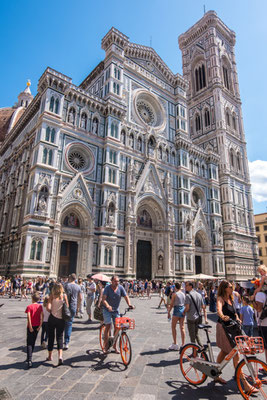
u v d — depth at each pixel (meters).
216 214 57.00
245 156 72.00
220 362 7.59
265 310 7.56
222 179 63.28
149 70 53.56
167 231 45.59
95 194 37.56
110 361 9.06
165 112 53.94
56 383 7.25
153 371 8.30
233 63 80.12
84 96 39.97
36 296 9.05
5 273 36.97
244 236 62.94
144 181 44.56
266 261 84.88
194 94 77.00
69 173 35.81
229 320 7.56
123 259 39.03
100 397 6.51
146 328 14.91
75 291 11.04
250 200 68.50
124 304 26.06
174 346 10.61
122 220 40.41
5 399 6.25
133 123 46.66
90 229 35.78
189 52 81.81
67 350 10.18
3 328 13.52
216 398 6.65
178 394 6.81
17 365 8.52
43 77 36.50
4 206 47.94
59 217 32.94
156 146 48.66
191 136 74.44
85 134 38.94
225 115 70.69
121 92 44.66
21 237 31.61
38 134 34.34
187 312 10.07
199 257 54.19
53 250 31.38
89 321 16.08
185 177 52.34
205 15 78.19
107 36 46.72
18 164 46.16
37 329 8.79
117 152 41.09
